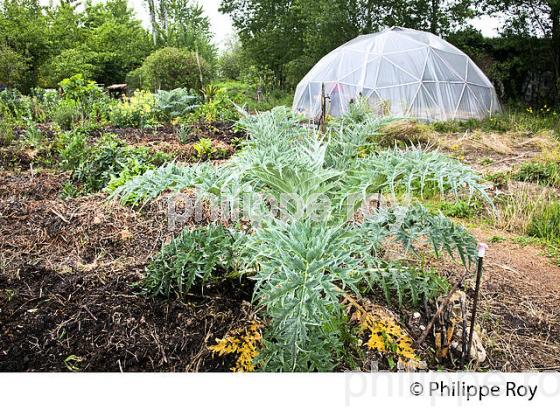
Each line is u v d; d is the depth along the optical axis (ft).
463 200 15.99
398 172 6.30
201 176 6.82
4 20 67.72
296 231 5.79
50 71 68.74
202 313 7.80
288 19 80.84
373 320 7.36
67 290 8.38
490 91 46.50
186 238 7.89
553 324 8.73
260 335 7.14
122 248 10.45
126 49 83.92
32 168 17.85
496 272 10.62
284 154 6.79
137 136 26.35
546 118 42.39
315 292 5.22
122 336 7.30
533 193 17.17
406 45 45.24
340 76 46.39
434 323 7.74
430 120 41.45
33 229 11.23
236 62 108.47
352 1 62.49
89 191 15.08
